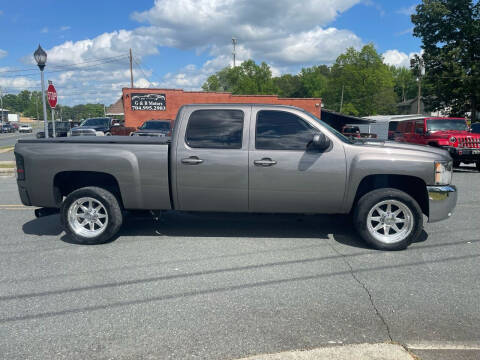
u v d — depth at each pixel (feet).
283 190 15.78
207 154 15.85
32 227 19.56
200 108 16.29
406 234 15.43
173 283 12.47
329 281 12.59
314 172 15.53
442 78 129.59
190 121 16.24
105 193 16.35
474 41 129.49
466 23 128.47
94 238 16.42
